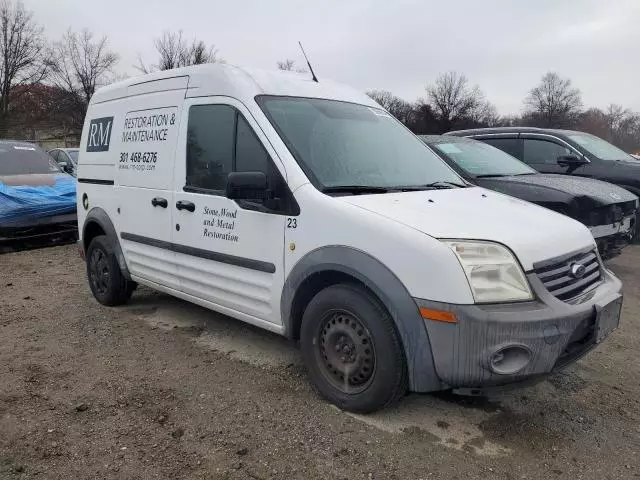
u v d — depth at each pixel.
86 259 6.07
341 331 3.48
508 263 3.05
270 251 3.81
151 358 4.43
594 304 3.22
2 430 3.34
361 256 3.26
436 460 3.06
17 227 8.72
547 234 3.36
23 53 49.41
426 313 3.02
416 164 4.39
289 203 3.67
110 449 3.15
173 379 4.04
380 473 2.95
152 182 4.89
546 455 3.13
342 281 3.54
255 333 4.99
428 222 3.22
